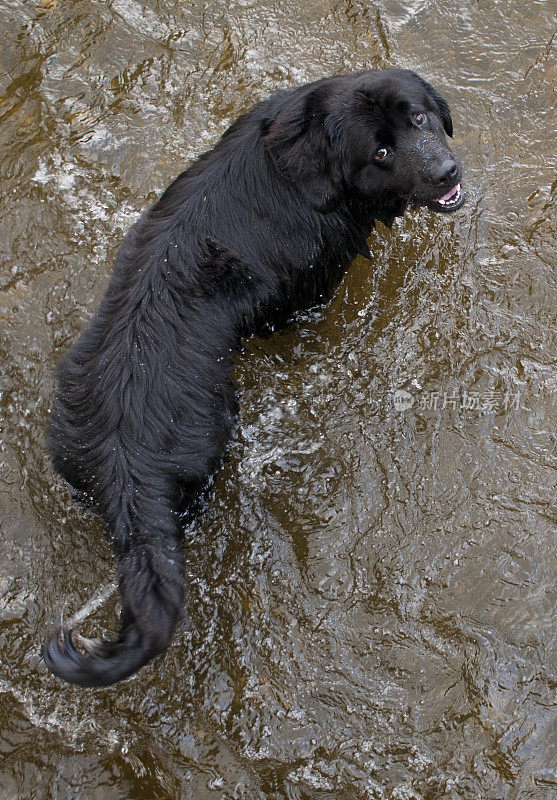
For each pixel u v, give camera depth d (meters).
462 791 3.07
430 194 3.30
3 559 3.30
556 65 3.84
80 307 3.58
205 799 3.08
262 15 3.96
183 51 3.93
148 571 3.01
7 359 3.52
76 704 3.17
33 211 3.70
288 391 3.46
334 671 3.17
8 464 3.40
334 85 3.25
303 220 3.37
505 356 3.46
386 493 3.33
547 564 3.24
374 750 3.11
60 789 3.10
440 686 3.15
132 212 3.70
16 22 3.96
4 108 3.86
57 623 3.23
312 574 3.26
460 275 3.56
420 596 3.23
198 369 3.20
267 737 3.12
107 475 3.08
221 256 3.30
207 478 3.23
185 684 3.17
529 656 3.17
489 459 3.36
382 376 3.46
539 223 3.62
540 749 3.09
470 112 3.79
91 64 3.91
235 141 3.36
